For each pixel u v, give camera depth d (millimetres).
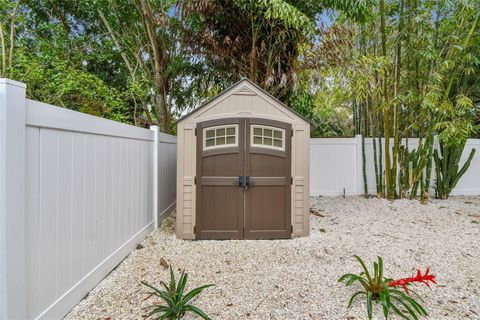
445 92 4590
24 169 1351
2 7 3986
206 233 3256
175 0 5281
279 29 4367
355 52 4465
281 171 3297
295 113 3297
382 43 4574
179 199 3268
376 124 5480
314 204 5086
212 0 4301
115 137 2504
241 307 1833
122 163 2660
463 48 4246
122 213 2656
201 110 3246
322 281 2209
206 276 2318
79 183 1907
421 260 2656
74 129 1820
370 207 4785
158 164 3760
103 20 5453
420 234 3467
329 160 5867
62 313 1692
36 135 1460
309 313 1764
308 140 3350
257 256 2773
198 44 5008
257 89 3254
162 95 5539
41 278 1502
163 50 5375
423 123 5035
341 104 7824
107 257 2336
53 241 1612
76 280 1863
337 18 4824
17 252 1299
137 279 2266
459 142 4570
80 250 1914
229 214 3277
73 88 4066
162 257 2748
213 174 3258
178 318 1647
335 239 3293
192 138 3264
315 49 4383
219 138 3268
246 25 4531
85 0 5230
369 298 1768
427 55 4305
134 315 1741
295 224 3363
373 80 4453
